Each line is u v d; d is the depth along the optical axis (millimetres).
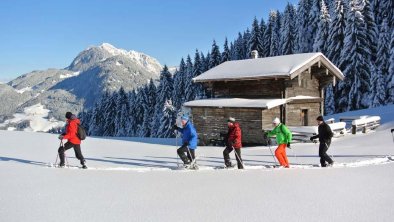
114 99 89000
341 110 45031
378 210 6445
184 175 10008
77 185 8578
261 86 24562
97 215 6172
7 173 10117
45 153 16109
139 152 17625
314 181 9109
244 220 5918
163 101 78375
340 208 6598
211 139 24906
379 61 47312
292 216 6125
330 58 47750
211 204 6879
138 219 5965
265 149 19484
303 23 59844
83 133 11672
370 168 11266
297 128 21672
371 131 24938
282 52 64125
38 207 6633
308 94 25984
